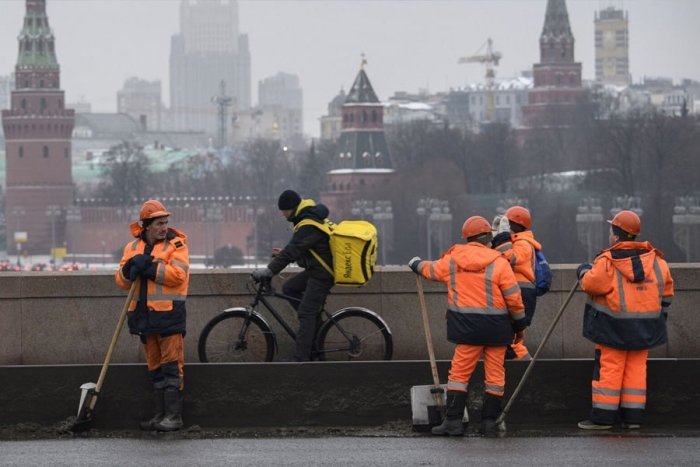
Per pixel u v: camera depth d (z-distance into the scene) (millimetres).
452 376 31688
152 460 29031
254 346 35750
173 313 31906
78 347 38094
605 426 32250
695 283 38406
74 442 31281
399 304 38031
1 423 32969
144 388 33000
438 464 28359
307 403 33000
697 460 28562
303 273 35562
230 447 30531
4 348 37938
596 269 31359
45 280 38000
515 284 31250
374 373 33062
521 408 32938
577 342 38500
